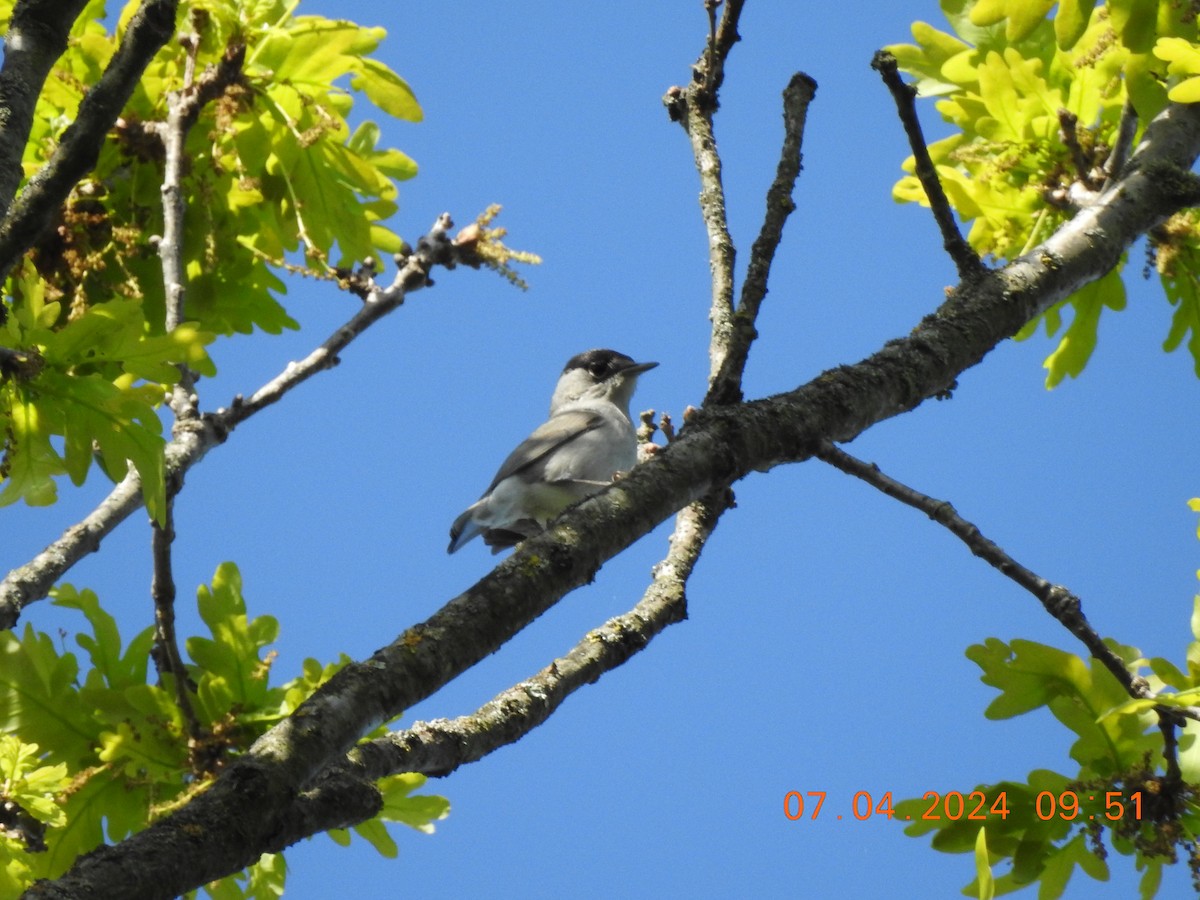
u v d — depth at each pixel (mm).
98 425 8227
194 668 11352
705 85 10469
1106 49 11305
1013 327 9398
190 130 12734
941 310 9297
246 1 12695
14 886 9078
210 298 13070
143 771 10727
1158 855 8484
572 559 6746
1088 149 12258
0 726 10555
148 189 12664
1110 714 8047
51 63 7582
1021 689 9195
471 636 6262
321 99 12992
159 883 4750
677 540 9289
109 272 12641
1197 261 12391
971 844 9062
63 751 10703
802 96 9570
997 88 12406
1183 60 9633
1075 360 13273
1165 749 8453
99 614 11328
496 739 7535
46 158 12297
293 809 5379
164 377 8383
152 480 8258
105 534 10430
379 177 13086
